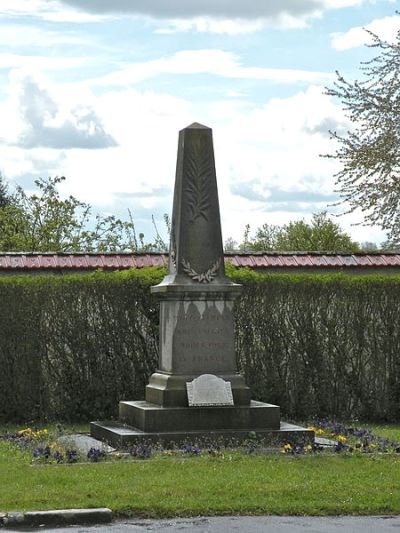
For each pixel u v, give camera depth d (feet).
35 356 70.90
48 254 86.22
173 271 55.88
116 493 39.45
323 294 74.43
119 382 71.97
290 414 74.02
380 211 106.32
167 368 54.90
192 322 54.60
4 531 35.35
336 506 38.27
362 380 74.69
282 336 73.92
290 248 163.12
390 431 65.10
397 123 107.76
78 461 47.21
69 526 36.09
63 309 71.46
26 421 70.90
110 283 71.87
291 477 42.86
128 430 53.21
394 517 37.52
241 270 74.13
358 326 74.59
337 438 55.06
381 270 89.15
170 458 47.47
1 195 205.26
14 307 70.74
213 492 39.93
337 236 164.66
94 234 141.90
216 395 53.11
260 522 36.52
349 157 107.76
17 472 43.96
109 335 71.92
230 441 51.31
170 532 34.96
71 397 71.36
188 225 55.16
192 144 55.67
